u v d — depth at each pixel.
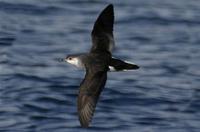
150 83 18.22
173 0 27.91
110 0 27.45
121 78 18.48
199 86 18.25
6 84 17.56
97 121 15.27
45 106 16.16
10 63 19.48
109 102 16.47
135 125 15.16
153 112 16.02
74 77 18.36
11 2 25.92
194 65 20.25
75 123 15.23
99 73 9.60
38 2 26.38
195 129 15.19
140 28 24.11
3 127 14.99
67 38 22.47
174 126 15.27
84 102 9.35
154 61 20.50
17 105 16.14
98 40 10.18
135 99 16.75
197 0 28.06
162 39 22.92
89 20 24.73
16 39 21.91
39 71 18.80
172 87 18.03
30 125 15.10
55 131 14.83
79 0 27.23
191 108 16.47
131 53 21.23
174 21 25.06
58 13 25.41
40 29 23.25
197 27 24.50
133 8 26.33
